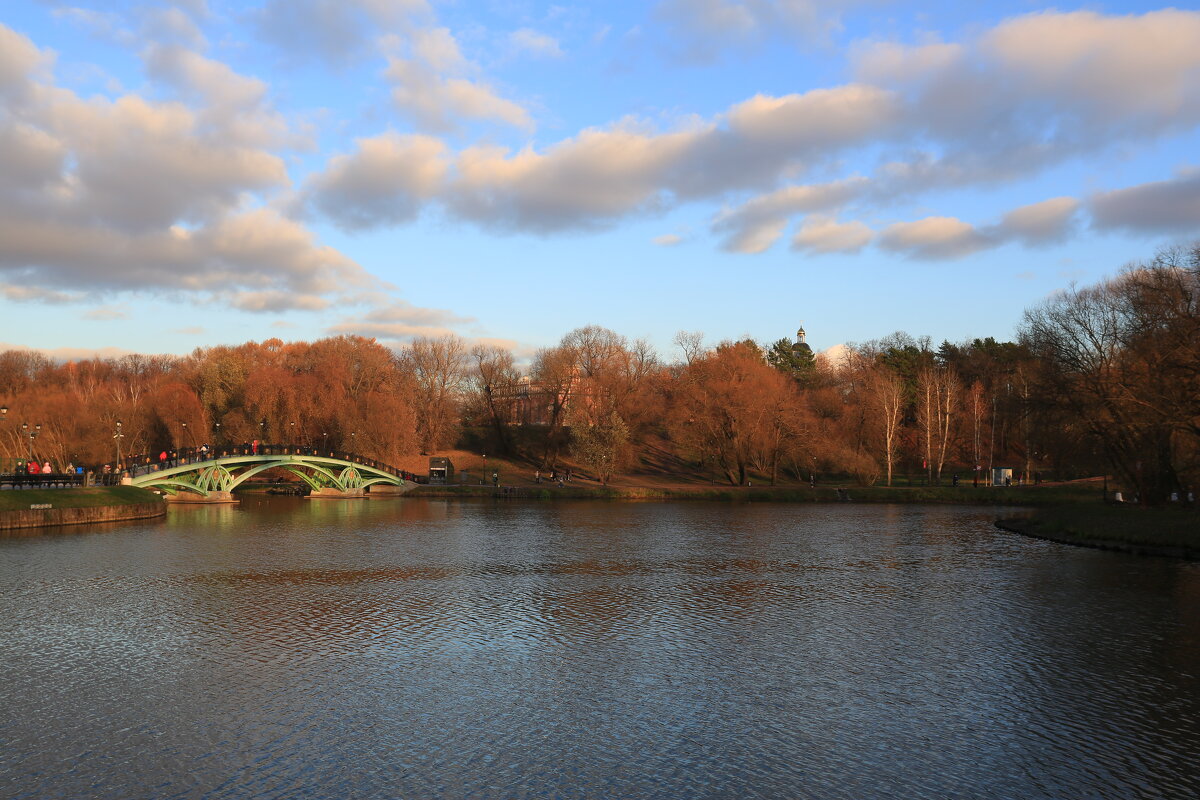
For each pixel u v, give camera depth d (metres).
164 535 57.03
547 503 96.25
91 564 43.09
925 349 147.25
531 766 17.42
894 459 114.75
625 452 117.06
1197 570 42.28
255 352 140.25
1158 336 55.44
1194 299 55.44
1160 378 55.31
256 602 33.53
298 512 80.00
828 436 112.69
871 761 17.72
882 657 25.47
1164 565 44.00
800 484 117.06
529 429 130.25
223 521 69.06
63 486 68.88
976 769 17.31
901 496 100.12
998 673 23.78
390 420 118.00
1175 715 20.38
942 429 117.81
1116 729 19.50
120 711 20.44
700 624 30.03
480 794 16.12
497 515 78.44
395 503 95.00
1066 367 64.06
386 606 32.97
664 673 23.81
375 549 50.88
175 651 25.77
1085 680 23.14
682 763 17.61
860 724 19.84
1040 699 21.53
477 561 45.81
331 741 18.66
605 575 41.19
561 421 126.69
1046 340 65.56
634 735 19.14
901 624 30.00
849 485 112.56
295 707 20.81
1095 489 98.06
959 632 28.72
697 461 122.75
